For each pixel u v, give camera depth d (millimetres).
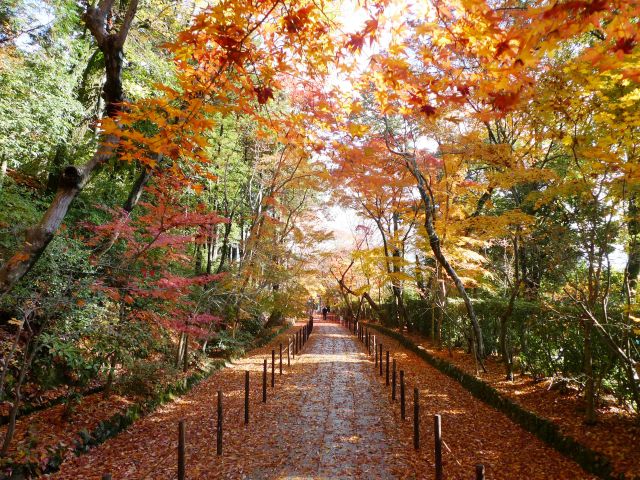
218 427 5953
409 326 19828
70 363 6418
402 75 4473
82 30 13180
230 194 17188
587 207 6078
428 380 10727
